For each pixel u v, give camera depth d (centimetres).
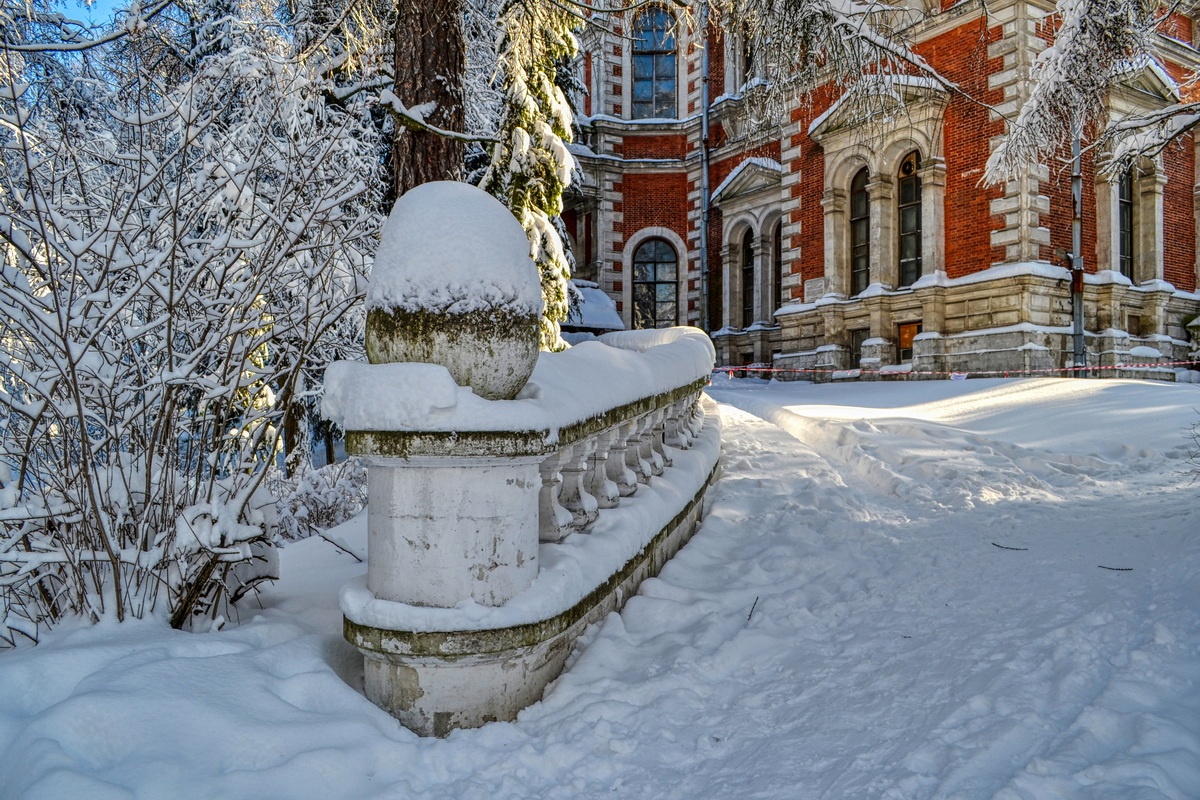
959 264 1705
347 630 265
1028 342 1563
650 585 379
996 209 1627
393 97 484
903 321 1808
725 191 2470
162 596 303
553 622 269
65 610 297
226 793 196
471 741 247
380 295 262
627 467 414
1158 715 222
